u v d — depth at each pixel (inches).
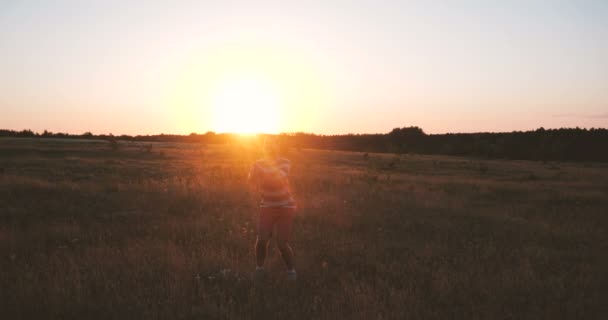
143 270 212.2
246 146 2037.4
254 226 327.6
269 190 210.1
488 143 3255.4
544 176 1108.5
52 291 180.2
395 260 248.1
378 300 188.9
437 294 199.3
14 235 281.6
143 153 1563.7
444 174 1147.9
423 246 287.1
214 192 493.4
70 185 526.9
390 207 438.9
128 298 179.2
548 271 240.2
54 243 269.7
